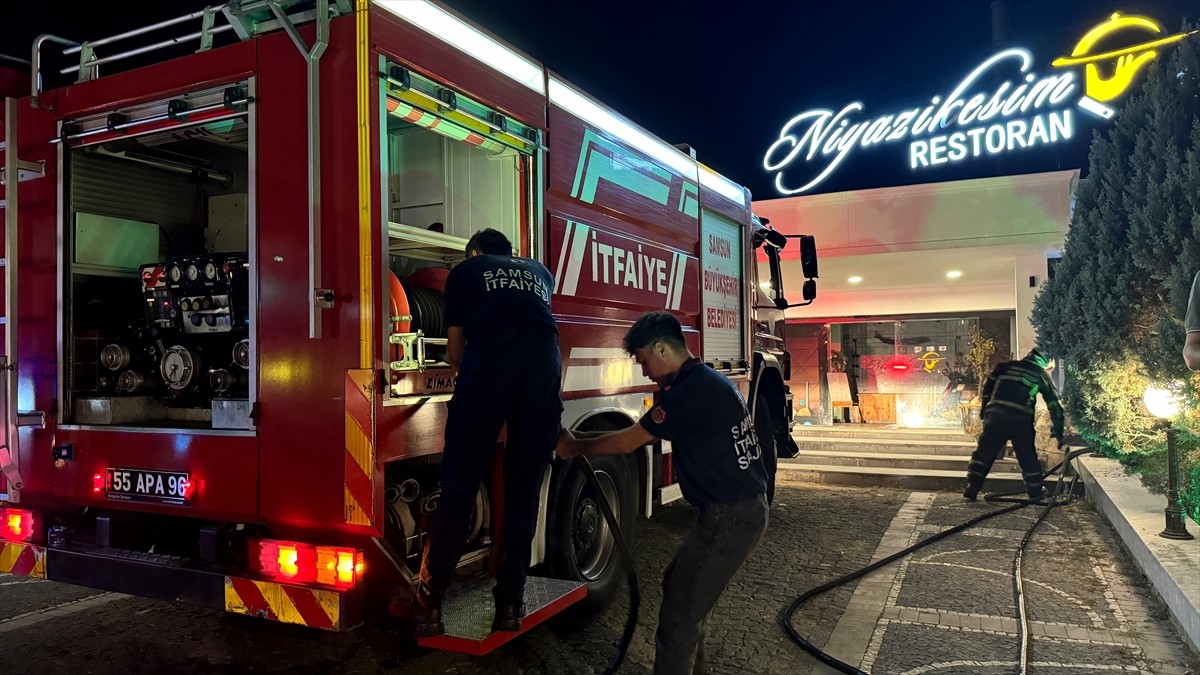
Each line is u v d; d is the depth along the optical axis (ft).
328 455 9.71
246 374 11.31
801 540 20.80
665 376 10.46
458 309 10.22
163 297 12.03
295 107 10.03
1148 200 19.95
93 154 12.65
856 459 31.58
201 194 14.89
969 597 15.96
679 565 10.07
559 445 10.65
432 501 10.92
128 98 11.34
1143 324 22.12
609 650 13.24
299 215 9.96
